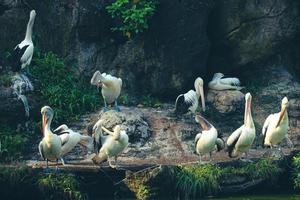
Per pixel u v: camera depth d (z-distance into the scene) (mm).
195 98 19312
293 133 19359
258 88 21031
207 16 20562
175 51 20328
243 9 20812
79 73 20375
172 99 20719
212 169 16578
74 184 15938
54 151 16312
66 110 19312
